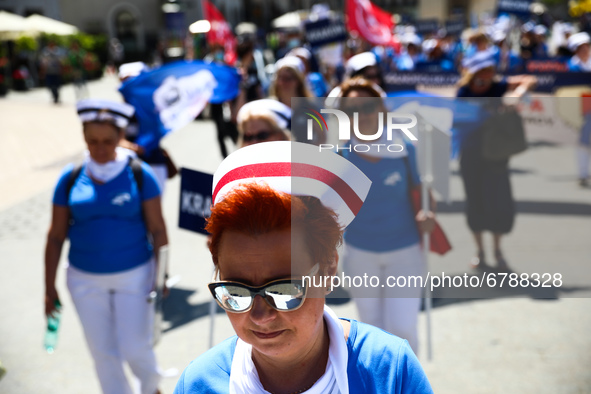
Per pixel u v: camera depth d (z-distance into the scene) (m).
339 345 1.22
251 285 1.10
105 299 3.05
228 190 1.14
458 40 20.66
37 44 29.94
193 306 4.86
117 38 43.22
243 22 51.28
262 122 3.10
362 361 1.27
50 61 22.95
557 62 9.01
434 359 3.84
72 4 42.38
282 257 1.09
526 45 15.92
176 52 21.80
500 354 3.87
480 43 9.88
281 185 1.11
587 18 30.09
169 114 4.76
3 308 5.08
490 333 4.13
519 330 4.16
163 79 4.74
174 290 5.21
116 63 37.09
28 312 4.99
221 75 4.89
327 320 1.23
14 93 26.95
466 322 4.29
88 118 2.96
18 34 28.23
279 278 1.09
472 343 4.01
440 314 4.42
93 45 36.56
